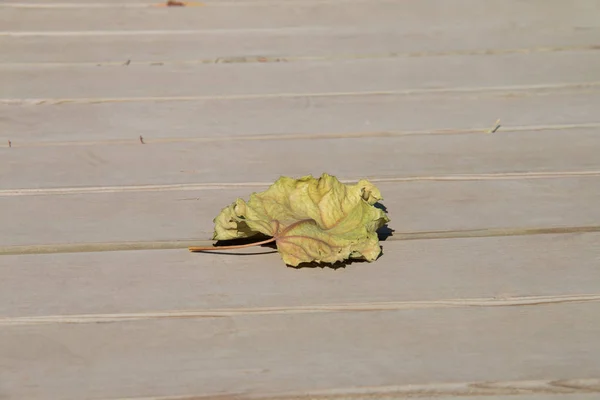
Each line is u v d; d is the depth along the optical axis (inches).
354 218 48.5
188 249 49.1
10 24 59.6
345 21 60.0
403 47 58.2
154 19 60.2
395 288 47.9
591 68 56.8
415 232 49.6
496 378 45.9
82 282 48.1
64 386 45.7
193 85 56.0
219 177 51.6
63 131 53.6
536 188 51.2
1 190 51.0
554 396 45.6
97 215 50.2
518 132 53.6
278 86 55.9
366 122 54.1
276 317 47.2
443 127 53.8
